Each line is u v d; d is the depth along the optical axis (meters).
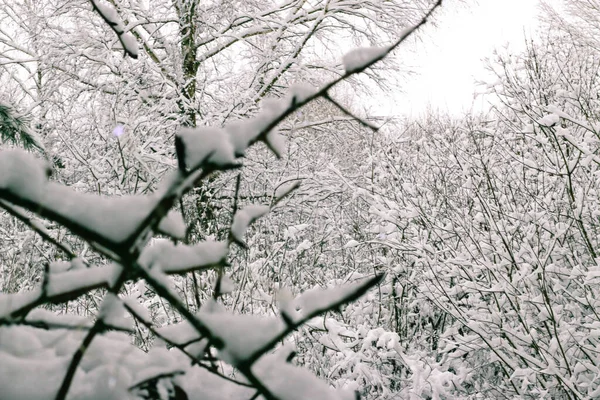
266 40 8.52
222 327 0.53
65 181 5.64
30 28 7.38
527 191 4.07
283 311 0.52
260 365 0.66
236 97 6.72
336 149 9.14
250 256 4.12
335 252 6.18
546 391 3.55
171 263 0.63
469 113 5.07
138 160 5.50
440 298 4.20
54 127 5.77
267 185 7.03
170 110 6.34
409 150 5.89
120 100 6.19
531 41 4.70
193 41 7.66
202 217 5.02
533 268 3.97
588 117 4.40
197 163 0.52
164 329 0.83
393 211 4.73
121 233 0.51
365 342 3.80
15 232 4.77
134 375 0.76
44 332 0.83
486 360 4.40
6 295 0.64
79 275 0.61
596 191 4.14
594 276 3.34
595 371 3.33
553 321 3.42
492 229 3.95
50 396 0.67
